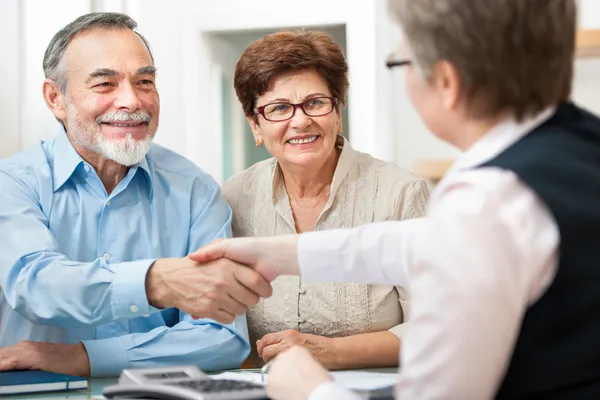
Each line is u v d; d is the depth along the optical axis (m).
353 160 1.94
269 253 1.25
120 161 1.73
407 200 1.87
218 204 1.88
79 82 1.72
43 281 1.51
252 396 0.91
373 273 1.06
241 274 1.31
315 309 1.84
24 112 2.68
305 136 1.82
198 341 1.58
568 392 0.75
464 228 0.74
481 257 0.73
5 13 2.65
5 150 2.67
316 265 1.11
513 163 0.77
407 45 0.87
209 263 1.38
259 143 1.94
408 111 2.74
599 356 0.75
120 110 1.71
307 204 1.93
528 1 0.79
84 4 2.70
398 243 1.03
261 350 1.64
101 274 1.48
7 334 1.70
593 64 2.57
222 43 2.89
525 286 0.74
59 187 1.76
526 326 0.76
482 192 0.76
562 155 0.79
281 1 2.80
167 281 1.43
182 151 2.89
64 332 1.72
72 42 1.74
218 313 1.41
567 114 0.85
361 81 2.76
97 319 1.49
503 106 0.83
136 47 1.76
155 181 1.85
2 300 1.72
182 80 2.87
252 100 1.87
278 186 1.96
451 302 0.73
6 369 1.44
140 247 1.80
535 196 0.75
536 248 0.74
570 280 0.74
